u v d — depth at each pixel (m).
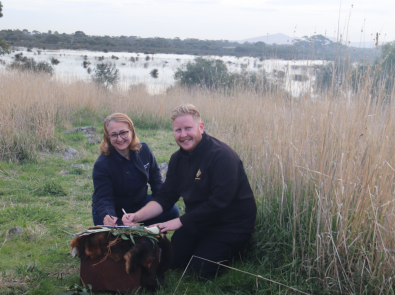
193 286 2.73
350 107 3.59
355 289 2.50
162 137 8.64
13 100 7.02
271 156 3.78
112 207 2.98
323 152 3.15
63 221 3.89
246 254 3.13
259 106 5.15
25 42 55.00
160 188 3.17
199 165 2.85
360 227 2.60
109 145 3.05
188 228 2.74
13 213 3.91
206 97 10.34
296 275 2.68
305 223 2.96
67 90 10.29
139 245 2.48
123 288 2.51
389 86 3.45
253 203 2.99
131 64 31.38
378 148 2.98
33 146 6.15
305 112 3.83
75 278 2.75
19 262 2.97
